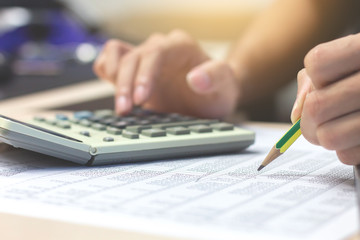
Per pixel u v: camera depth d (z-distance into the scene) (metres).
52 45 1.41
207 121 0.64
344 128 0.42
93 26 1.53
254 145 0.64
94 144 0.49
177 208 0.34
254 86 1.15
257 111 1.20
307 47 1.21
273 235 0.28
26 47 1.35
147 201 0.36
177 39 0.87
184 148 0.54
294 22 1.20
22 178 0.44
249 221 0.31
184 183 0.42
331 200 0.35
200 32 2.15
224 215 0.32
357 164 0.43
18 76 1.13
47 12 1.46
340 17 1.23
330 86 0.42
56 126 0.60
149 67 0.78
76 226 0.31
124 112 0.71
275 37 1.18
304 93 0.45
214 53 1.44
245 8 2.09
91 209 0.34
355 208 0.33
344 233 0.28
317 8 1.22
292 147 0.61
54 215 0.33
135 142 0.51
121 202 0.36
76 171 0.47
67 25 1.44
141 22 2.19
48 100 0.89
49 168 0.48
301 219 0.31
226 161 0.53
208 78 0.80
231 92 0.87
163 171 0.47
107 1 2.12
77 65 1.28
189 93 0.85
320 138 0.43
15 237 0.29
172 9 2.17
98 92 0.97
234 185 0.41
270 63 1.17
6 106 0.85
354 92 0.41
